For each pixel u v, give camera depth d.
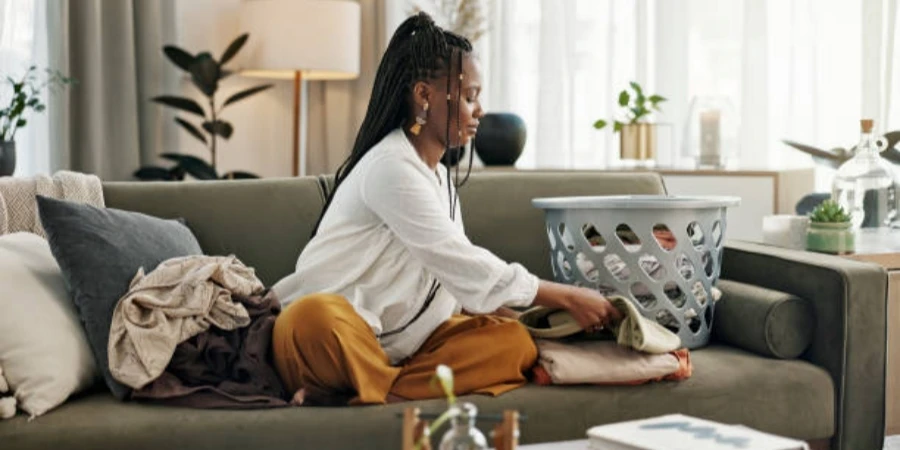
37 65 3.92
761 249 2.34
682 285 2.13
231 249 2.26
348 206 2.03
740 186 3.39
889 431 2.27
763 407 1.99
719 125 3.63
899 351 2.27
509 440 1.16
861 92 3.83
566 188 2.48
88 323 1.86
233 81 4.57
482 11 4.43
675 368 1.94
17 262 1.88
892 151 2.77
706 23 4.13
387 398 1.85
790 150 4.04
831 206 2.36
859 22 3.89
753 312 2.12
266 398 1.80
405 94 2.07
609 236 2.11
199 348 1.85
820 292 2.10
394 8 4.54
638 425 1.40
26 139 3.93
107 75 4.11
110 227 1.96
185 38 4.42
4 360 1.76
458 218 2.17
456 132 2.06
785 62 4.04
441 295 2.02
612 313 1.94
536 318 2.04
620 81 4.29
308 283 2.03
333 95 4.68
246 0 4.25
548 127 4.36
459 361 1.88
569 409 1.87
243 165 4.62
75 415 1.74
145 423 1.71
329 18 4.15
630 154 3.65
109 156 4.12
